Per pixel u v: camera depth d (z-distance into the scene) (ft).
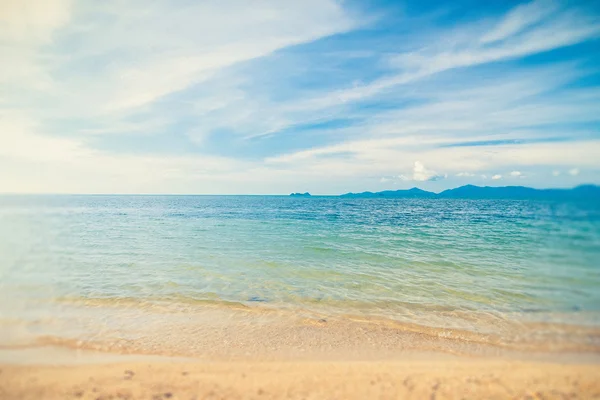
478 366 21.26
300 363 21.81
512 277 41.29
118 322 28.94
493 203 184.75
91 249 60.75
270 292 38.17
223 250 61.67
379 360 22.40
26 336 25.07
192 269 47.98
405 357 22.91
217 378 19.56
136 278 43.06
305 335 26.89
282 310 32.68
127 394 17.56
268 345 24.94
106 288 38.65
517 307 31.96
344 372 20.45
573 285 29.68
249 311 32.32
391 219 121.19
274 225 104.22
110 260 52.80
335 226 98.63
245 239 74.28
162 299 35.37
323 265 50.14
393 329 28.12
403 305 33.88
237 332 27.37
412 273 45.16
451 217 122.31
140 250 61.31
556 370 20.44
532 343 24.61
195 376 19.77
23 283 33.32
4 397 16.99
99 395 17.40
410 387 18.58
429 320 29.99
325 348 24.44
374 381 19.29
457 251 58.08
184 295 36.81
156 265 50.03
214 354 23.27
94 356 22.45
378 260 53.06
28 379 18.98
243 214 159.94
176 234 82.43
